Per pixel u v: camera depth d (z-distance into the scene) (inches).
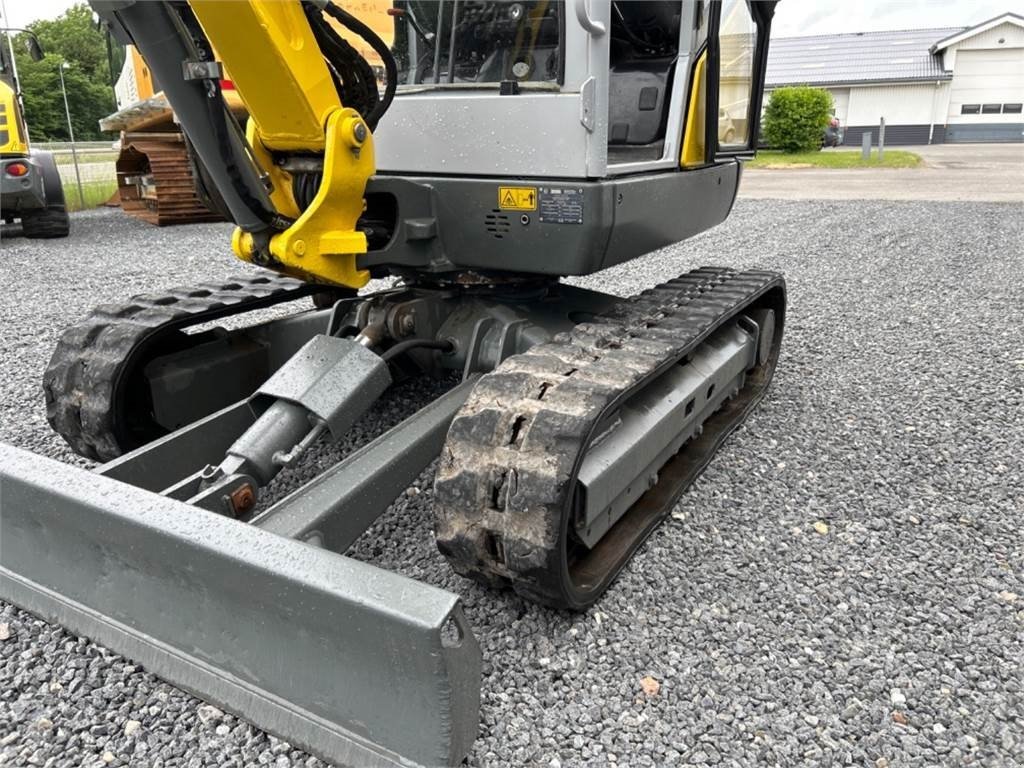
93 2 80.6
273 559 68.5
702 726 77.6
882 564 104.0
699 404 120.3
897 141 1429.6
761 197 518.6
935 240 339.3
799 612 94.5
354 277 105.3
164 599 78.4
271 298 134.6
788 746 75.2
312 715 72.6
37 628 89.4
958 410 153.7
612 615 93.4
